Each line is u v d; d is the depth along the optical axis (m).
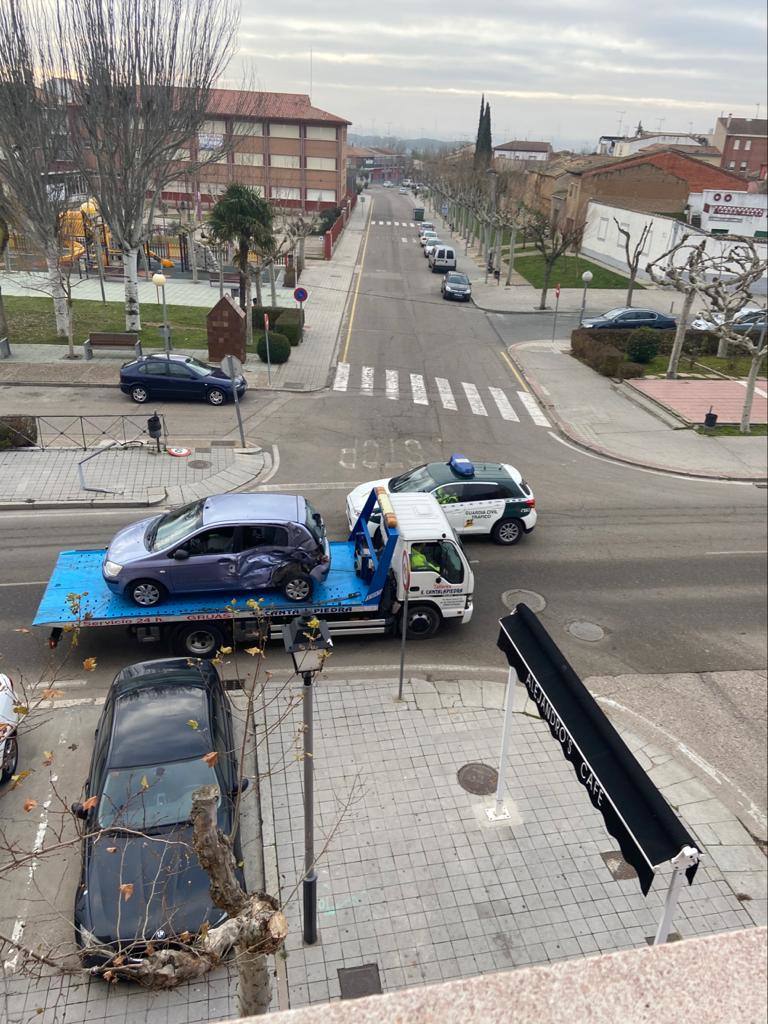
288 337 30.58
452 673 11.38
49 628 11.71
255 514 11.15
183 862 6.96
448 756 9.64
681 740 10.27
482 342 34.31
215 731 8.24
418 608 11.85
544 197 71.44
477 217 62.72
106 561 10.92
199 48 26.78
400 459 19.83
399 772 9.33
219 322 26.70
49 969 6.70
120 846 7.05
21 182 25.66
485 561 14.92
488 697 10.84
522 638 7.52
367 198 117.12
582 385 28.14
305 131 73.50
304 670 5.95
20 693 10.30
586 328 33.97
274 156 74.31
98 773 7.69
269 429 21.47
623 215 53.50
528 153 117.19
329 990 6.75
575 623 12.94
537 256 60.56
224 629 11.03
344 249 60.19
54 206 27.20
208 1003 6.50
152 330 31.19
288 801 8.81
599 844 8.41
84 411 22.00
